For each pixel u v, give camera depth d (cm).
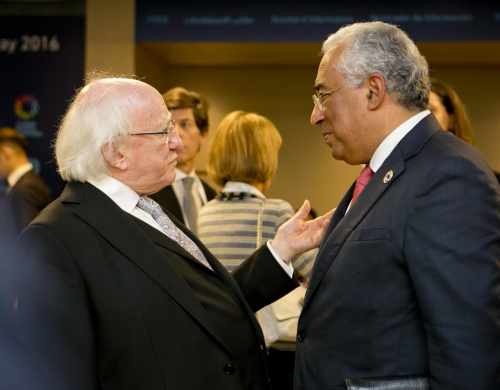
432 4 455
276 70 570
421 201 142
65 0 490
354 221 154
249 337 177
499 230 139
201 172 550
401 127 158
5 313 149
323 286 158
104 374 152
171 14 477
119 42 483
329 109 163
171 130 172
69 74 491
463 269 135
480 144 555
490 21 451
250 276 204
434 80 259
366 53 157
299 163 569
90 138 163
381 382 144
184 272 166
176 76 577
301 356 163
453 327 134
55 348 146
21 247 153
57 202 164
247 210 228
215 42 473
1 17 496
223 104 575
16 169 444
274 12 467
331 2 462
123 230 160
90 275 152
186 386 155
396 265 145
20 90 496
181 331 157
